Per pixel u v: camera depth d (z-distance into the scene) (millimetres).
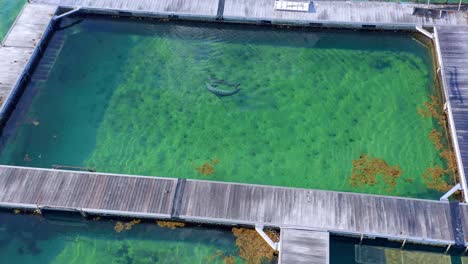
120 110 35438
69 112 35406
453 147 31969
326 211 28156
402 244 27969
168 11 39656
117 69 38000
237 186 29484
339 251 28094
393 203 28359
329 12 38812
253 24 39938
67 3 40562
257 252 27938
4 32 41219
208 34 40031
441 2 40219
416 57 37719
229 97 35812
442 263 27422
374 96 35438
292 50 38688
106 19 41250
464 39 36312
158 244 28766
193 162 32312
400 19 38062
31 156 32938
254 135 33594
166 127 34281
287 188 29281
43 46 39188
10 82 35406
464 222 27516
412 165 31422
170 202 28938
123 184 29812
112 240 29078
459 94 33281
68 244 29047
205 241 28688
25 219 30125
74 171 30516
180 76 37344
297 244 26922
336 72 37094
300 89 36125
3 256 28609
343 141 32938
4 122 34844
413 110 34406
